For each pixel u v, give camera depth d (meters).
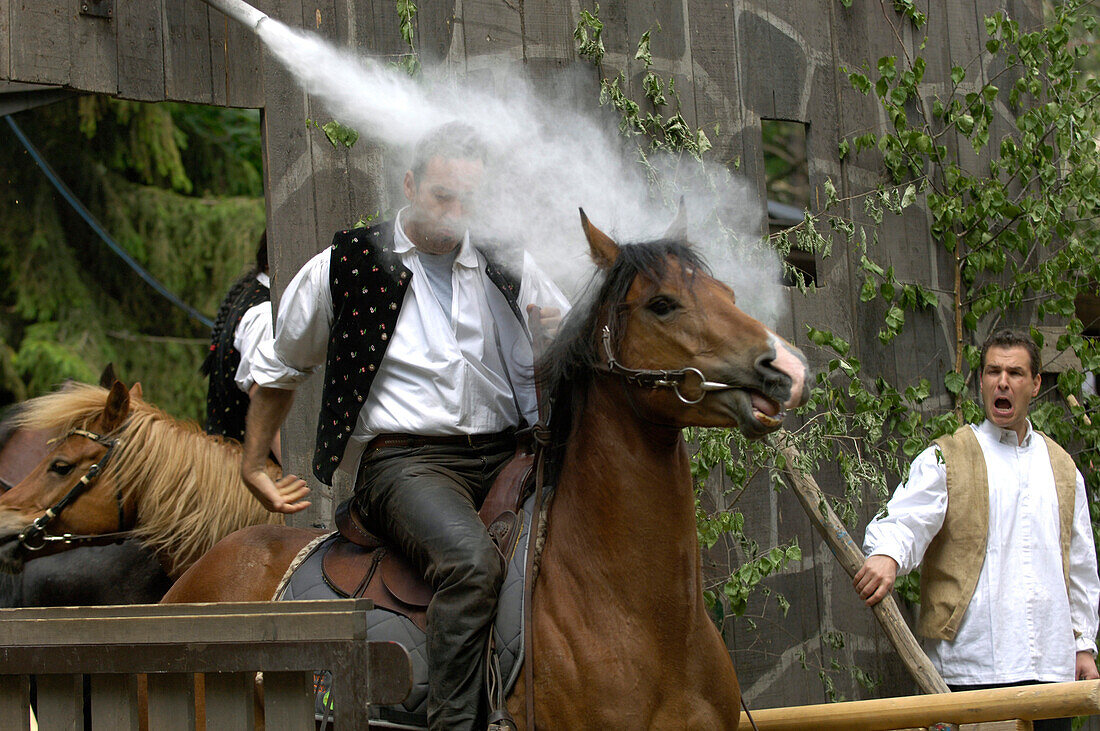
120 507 4.50
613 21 5.74
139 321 11.87
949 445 5.06
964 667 4.88
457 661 3.05
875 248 6.24
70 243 11.53
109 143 11.59
